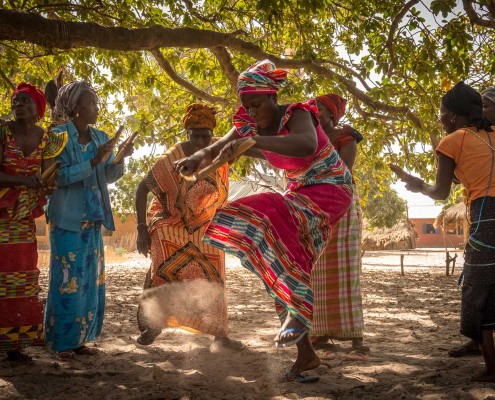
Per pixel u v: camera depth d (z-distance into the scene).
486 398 3.24
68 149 4.42
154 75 12.49
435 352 4.66
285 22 11.12
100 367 4.17
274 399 3.38
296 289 3.25
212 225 3.23
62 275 4.41
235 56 11.64
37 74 11.23
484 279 3.55
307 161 3.43
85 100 4.52
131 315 7.01
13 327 4.15
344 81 10.68
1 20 6.19
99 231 4.62
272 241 3.22
